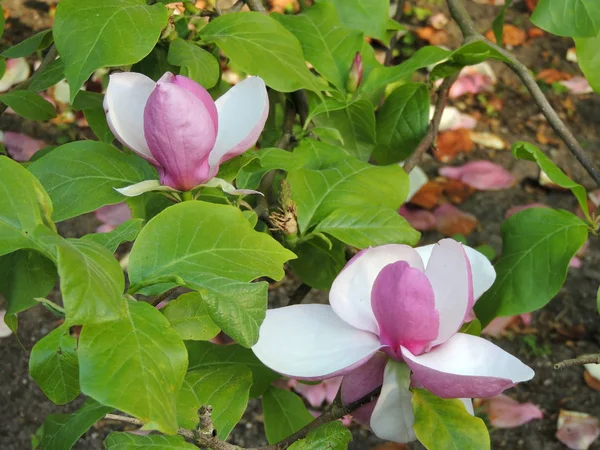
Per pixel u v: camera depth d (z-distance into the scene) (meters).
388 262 0.57
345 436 0.59
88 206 0.66
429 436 0.54
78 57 0.64
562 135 0.94
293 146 0.89
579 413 1.66
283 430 0.83
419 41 2.49
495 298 0.84
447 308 0.55
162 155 0.59
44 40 0.85
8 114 2.13
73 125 2.13
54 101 2.14
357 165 0.80
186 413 0.64
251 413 1.68
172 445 0.58
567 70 2.48
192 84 0.58
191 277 0.53
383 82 0.88
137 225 0.59
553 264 0.82
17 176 0.51
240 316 0.50
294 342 0.57
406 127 0.98
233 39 0.79
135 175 0.68
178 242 0.55
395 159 0.99
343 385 0.59
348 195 0.76
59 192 0.66
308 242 0.78
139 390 0.45
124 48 0.64
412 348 0.55
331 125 0.93
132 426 1.64
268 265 0.55
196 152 0.59
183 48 0.78
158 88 0.56
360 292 0.57
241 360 0.76
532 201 2.13
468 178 2.16
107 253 0.49
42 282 0.70
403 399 0.56
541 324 1.85
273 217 0.71
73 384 0.55
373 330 0.57
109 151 0.68
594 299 1.89
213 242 0.55
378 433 0.57
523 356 1.79
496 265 0.85
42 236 0.47
